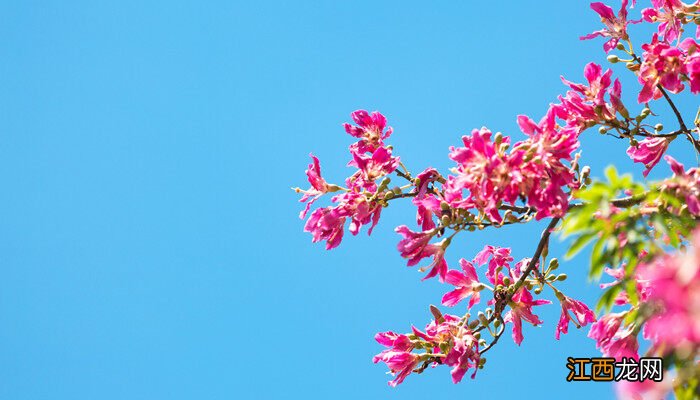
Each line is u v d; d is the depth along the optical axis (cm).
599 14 535
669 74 468
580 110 471
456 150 396
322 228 491
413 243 461
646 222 345
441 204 456
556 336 515
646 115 466
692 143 473
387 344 497
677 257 261
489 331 489
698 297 245
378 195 484
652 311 332
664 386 304
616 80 470
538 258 466
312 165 507
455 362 477
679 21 534
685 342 274
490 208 407
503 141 403
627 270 341
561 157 392
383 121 534
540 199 390
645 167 501
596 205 321
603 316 430
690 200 350
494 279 523
